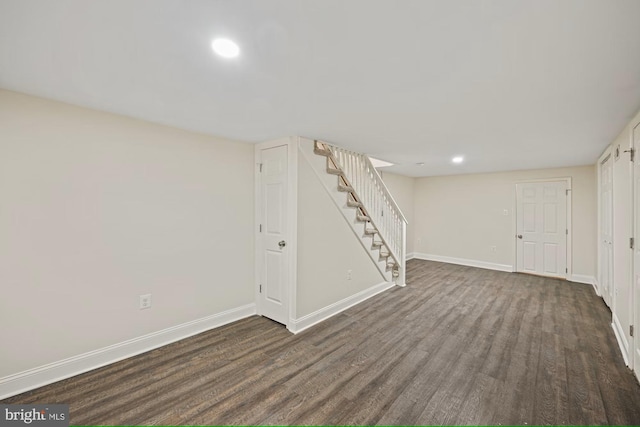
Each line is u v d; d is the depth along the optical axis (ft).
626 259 8.29
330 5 3.51
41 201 6.61
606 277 12.34
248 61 4.91
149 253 8.35
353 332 9.72
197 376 7.11
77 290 7.14
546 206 17.40
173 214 8.82
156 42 4.34
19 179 6.34
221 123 8.43
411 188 22.67
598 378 7.07
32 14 3.64
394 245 15.46
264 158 10.78
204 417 5.76
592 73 5.27
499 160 14.52
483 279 16.80
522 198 18.28
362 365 7.66
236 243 10.53
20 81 5.72
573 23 3.83
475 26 3.93
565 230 16.75
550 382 6.91
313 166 10.36
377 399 6.31
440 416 5.82
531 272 17.97
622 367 7.55
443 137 9.95
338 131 9.23
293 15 3.69
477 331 9.80
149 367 7.47
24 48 4.50
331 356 8.12
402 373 7.30
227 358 7.97
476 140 10.35
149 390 6.56
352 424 5.61
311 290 10.43
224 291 10.20
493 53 4.63
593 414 5.85
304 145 10.02
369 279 13.62
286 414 5.86
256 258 11.14
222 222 10.09
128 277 7.96
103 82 5.75
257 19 3.78
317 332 9.72
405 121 8.16
